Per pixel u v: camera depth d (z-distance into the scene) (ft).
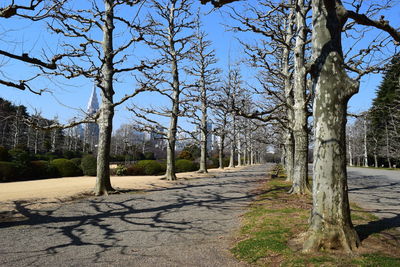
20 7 19.25
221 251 15.29
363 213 23.39
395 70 29.63
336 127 14.34
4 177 55.21
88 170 73.56
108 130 39.17
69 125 38.70
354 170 123.34
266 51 42.01
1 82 21.70
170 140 63.16
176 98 65.82
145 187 46.91
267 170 113.80
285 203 28.99
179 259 14.07
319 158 14.65
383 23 16.02
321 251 13.58
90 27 39.47
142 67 40.24
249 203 31.35
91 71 35.45
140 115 60.03
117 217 24.76
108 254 15.01
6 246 16.52
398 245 14.40
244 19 34.58
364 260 12.07
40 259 14.24
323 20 15.03
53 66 23.00
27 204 29.14
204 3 14.71
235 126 120.16
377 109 37.86
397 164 157.28
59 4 23.90
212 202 32.48
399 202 31.14
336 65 14.48
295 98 37.01
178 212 26.91
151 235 19.02
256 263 13.14
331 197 14.21
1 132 124.47
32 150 139.13
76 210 27.55
